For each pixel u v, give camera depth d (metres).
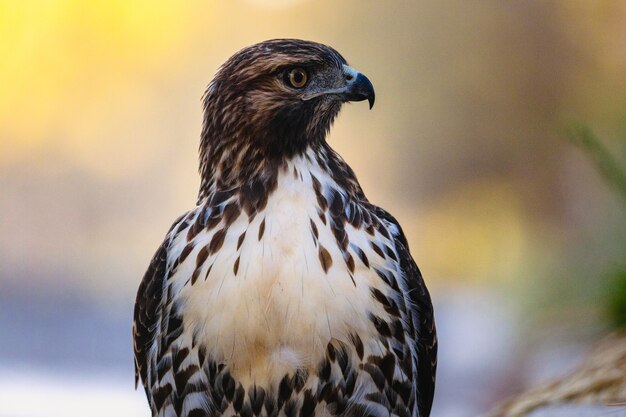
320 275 5.36
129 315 21.09
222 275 5.40
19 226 24.77
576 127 8.28
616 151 8.17
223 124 5.71
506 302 10.04
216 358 5.44
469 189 25.77
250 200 5.54
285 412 5.48
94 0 24.30
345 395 5.50
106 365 16.22
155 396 5.82
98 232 25.72
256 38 27.06
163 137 26.56
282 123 5.65
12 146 24.78
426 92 27.14
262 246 5.39
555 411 6.33
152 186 26.50
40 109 24.66
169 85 26.52
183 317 5.51
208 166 5.80
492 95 25.11
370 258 5.53
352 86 5.79
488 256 20.89
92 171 25.59
